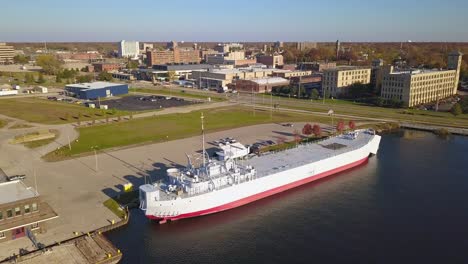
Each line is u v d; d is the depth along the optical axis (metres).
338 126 133.25
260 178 77.31
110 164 96.94
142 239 62.44
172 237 63.38
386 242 61.62
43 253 55.25
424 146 120.62
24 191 63.44
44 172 90.75
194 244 61.34
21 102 192.50
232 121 153.38
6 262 52.69
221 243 61.81
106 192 78.38
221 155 92.56
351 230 65.69
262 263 56.06
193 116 163.25
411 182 88.56
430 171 96.12
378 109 181.62
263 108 185.00
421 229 65.88
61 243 58.12
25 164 96.88
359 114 169.00
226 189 71.81
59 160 100.25
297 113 171.38
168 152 108.19
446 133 135.50
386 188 85.06
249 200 77.19
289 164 87.06
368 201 78.00
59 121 148.38
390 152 113.94
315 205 76.38
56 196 76.19
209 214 71.94
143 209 66.69
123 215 68.25
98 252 56.09
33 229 60.78
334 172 94.81
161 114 166.62
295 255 58.12
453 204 75.94
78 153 106.31
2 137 123.25
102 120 151.12
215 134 131.75
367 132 116.69
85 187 81.06
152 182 83.69
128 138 123.50
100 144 115.62
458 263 55.97
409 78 183.25
